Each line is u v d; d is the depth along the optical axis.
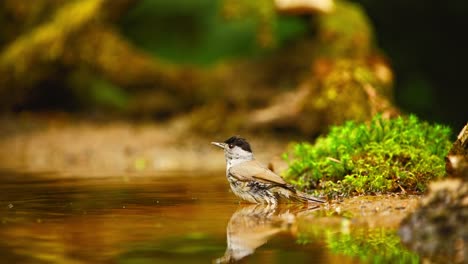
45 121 21.08
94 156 16.23
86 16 21.34
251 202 8.41
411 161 9.03
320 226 6.50
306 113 16.83
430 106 24.45
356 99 14.57
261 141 17.55
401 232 5.99
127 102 21.53
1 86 21.61
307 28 21.48
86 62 21.50
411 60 25.05
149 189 9.88
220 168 13.58
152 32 22.03
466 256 5.18
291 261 5.12
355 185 8.69
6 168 13.75
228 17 21.94
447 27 25.16
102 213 7.57
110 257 5.32
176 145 17.73
